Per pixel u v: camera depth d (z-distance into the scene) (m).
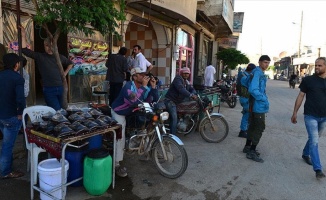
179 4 8.24
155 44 10.64
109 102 6.77
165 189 3.58
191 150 5.21
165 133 3.99
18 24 3.90
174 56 10.72
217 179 3.96
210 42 17.81
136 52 7.16
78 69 7.06
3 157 3.58
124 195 3.38
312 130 4.19
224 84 11.43
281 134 6.73
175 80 5.39
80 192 3.37
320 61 4.19
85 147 3.43
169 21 10.18
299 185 3.87
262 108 4.70
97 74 7.63
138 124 4.01
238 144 5.71
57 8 3.45
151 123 3.95
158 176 3.96
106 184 3.33
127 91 3.84
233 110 10.33
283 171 4.36
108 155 3.36
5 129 3.49
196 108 5.62
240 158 4.88
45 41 4.67
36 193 3.32
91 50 7.32
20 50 3.96
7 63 3.39
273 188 3.75
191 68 13.95
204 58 16.88
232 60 15.68
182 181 3.83
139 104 3.86
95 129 3.25
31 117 3.71
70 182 3.17
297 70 42.97
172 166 4.23
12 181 3.59
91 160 3.22
